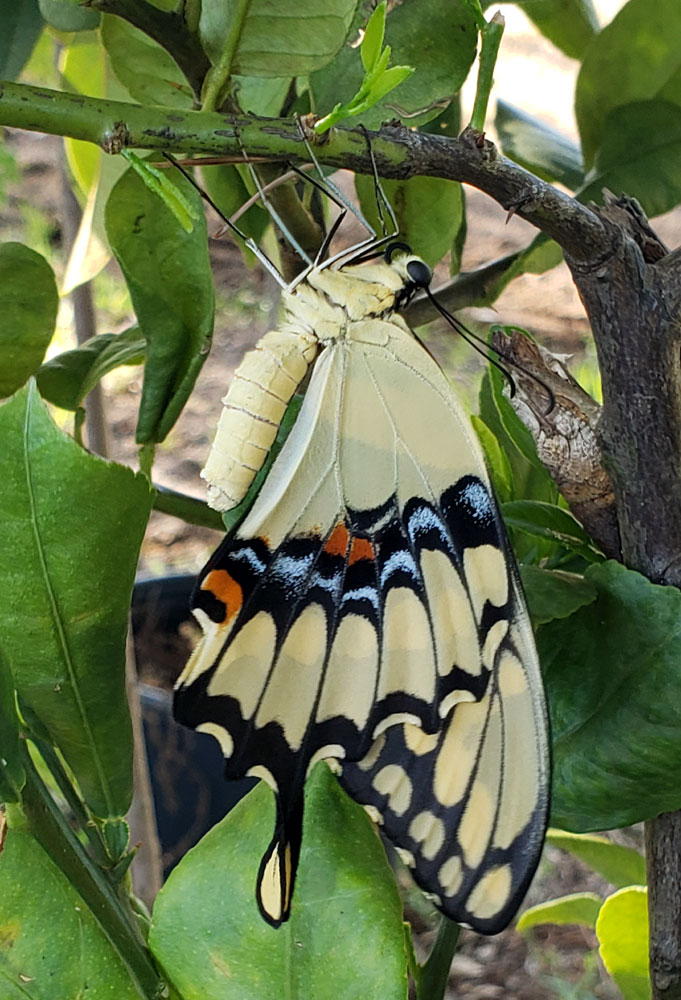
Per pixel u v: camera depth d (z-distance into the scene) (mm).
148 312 239
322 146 206
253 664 228
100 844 228
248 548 230
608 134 270
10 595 216
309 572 230
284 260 263
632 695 228
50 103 201
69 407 261
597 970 487
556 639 232
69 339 690
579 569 257
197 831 521
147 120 203
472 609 229
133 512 215
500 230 890
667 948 235
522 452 245
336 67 246
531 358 231
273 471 232
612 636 229
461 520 230
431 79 241
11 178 919
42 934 220
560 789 231
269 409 235
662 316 219
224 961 223
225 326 808
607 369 223
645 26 263
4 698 211
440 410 232
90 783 225
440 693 229
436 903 228
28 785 215
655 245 228
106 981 221
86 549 216
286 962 222
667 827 233
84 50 287
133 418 740
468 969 490
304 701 228
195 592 228
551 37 295
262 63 223
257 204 272
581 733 230
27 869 221
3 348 248
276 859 221
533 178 212
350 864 224
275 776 225
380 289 238
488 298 277
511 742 228
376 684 230
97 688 221
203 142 204
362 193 265
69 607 217
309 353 236
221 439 235
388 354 234
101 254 286
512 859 227
